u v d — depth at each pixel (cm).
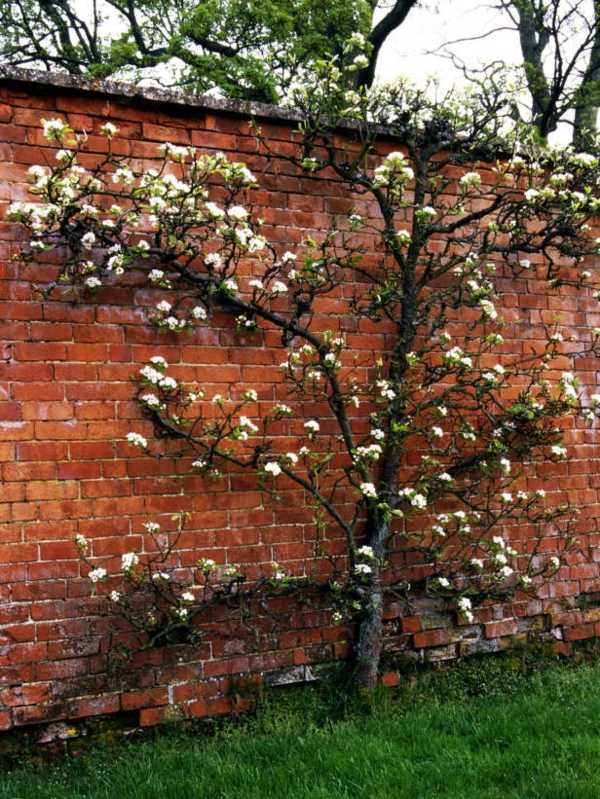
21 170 418
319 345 466
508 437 529
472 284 483
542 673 525
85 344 423
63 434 416
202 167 424
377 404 493
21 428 409
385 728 426
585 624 553
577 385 517
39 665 407
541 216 552
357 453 458
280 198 475
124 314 432
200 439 446
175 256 434
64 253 421
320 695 468
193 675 441
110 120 438
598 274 570
